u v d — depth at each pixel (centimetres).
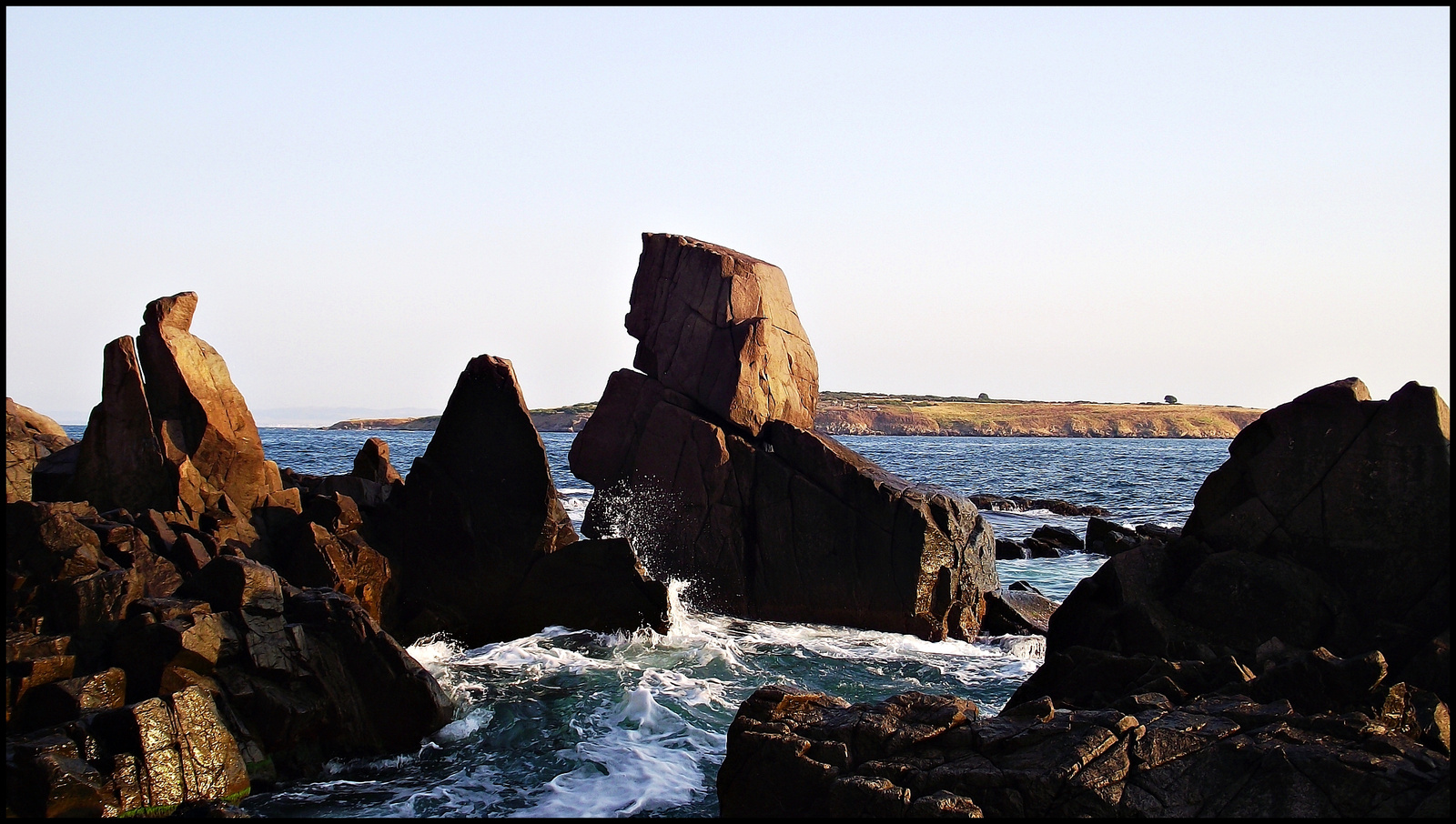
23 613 1198
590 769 1247
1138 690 1122
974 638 1953
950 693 1579
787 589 1989
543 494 1814
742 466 2041
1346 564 1235
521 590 1808
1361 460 1240
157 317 1639
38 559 1239
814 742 1016
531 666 1655
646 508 2100
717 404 2083
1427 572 1188
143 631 1168
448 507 1792
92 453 1579
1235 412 19738
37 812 998
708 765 1265
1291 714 1006
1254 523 1300
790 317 2272
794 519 1992
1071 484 6000
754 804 1019
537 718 1420
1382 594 1210
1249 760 938
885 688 1598
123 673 1148
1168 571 1334
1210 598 1264
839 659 1755
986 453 10344
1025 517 4078
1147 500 4919
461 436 1808
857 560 1945
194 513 1576
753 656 1750
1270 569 1246
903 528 1916
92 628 1198
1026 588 2236
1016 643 1875
